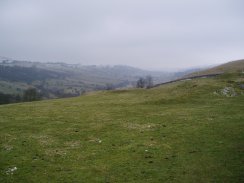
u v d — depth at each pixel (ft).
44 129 146.51
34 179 88.63
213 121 147.23
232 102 197.77
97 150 112.98
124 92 285.64
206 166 92.63
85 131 141.18
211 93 225.35
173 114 170.60
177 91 243.81
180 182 83.30
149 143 118.21
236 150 104.63
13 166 98.43
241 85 243.40
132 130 139.54
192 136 124.36
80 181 86.84
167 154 105.19
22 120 168.35
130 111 188.03
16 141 125.70
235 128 132.05
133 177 88.07
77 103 234.17
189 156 101.91
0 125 156.15
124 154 107.34
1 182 86.69
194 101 208.33
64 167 97.30
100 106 213.05
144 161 99.86
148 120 158.61
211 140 117.50
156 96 236.84
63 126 152.25
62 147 117.91
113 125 151.12
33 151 113.09
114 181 86.12
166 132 132.67
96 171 93.56
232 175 85.51
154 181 84.84
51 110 202.59
